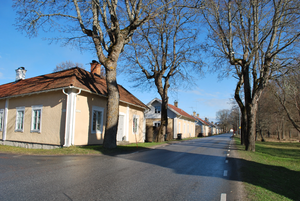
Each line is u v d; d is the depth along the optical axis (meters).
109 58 12.66
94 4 13.08
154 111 34.62
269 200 4.61
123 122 18.53
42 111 14.66
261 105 41.25
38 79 17.56
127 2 13.03
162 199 4.43
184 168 7.81
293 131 63.09
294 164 10.73
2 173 5.93
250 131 15.29
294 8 12.39
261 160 10.94
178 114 33.12
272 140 49.94
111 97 12.76
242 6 15.05
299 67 13.09
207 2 14.28
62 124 13.34
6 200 3.95
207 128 71.06
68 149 11.33
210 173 7.12
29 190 4.56
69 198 4.19
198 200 4.46
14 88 18.38
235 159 10.50
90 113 14.65
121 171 6.82
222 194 4.90
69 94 13.25
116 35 12.57
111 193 4.62
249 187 5.55
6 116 17.58
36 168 6.71
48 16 12.71
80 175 6.03
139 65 21.27
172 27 19.55
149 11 12.61
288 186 6.15
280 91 24.62
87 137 14.30
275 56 14.88
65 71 16.34
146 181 5.75
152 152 12.45
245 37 15.21
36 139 14.66
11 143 16.56
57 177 5.69
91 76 17.16
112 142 12.63
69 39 13.63
